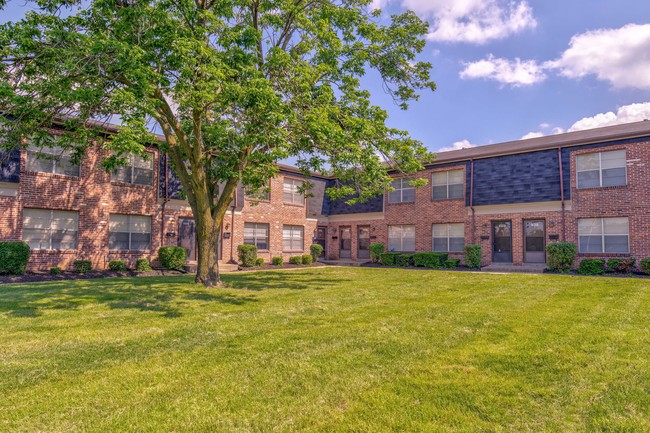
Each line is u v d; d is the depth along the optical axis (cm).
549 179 1745
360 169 1298
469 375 411
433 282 1256
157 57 841
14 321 659
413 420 315
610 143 1620
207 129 1024
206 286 1120
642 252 1530
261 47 1145
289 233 2333
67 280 1310
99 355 480
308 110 1000
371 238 2345
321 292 1022
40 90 803
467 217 1970
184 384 389
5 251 1282
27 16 841
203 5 1009
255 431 300
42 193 1455
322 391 371
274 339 551
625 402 346
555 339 547
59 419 317
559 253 1608
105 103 854
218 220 1173
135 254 1684
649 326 622
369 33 1208
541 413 327
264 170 1038
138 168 1722
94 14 859
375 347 512
